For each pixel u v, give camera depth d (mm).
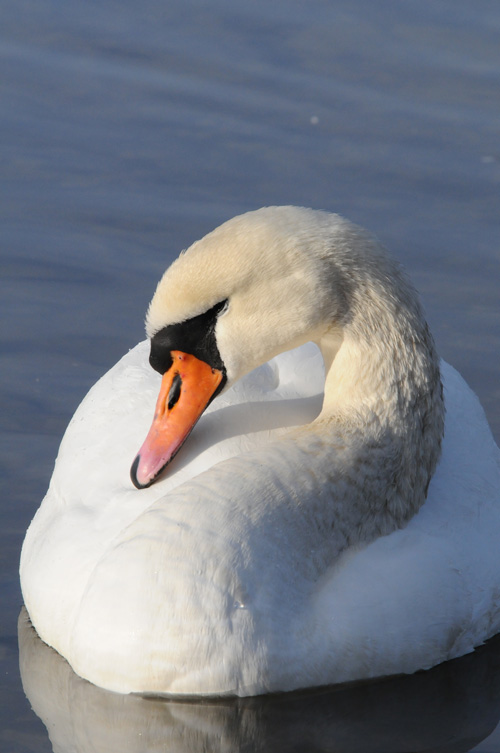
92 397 11344
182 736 9031
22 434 12922
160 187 16875
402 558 9820
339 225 9711
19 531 11594
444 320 14898
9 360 13984
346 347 9836
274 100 18734
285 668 9219
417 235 16219
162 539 9117
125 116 18312
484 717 9523
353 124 18297
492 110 18641
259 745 9039
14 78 19000
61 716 9211
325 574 9531
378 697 9617
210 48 19891
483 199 16891
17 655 10016
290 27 20547
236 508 9188
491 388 13844
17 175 17062
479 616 10164
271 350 9656
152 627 9070
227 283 9375
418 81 19234
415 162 17562
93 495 10211
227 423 10195
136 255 15680
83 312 14789
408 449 9906
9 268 15469
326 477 9516
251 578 9078
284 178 17094
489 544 10516
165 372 9703
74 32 20203
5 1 20984
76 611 9570
